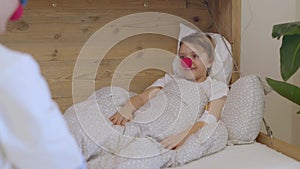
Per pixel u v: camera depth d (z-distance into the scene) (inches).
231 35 73.1
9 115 21.7
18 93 21.5
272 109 81.3
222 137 60.0
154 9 76.1
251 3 79.1
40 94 22.5
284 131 83.1
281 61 56.7
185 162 54.5
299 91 56.8
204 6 78.8
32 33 68.6
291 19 80.7
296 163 53.5
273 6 80.4
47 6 68.7
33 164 22.7
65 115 60.9
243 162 53.8
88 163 53.0
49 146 22.4
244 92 63.8
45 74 70.6
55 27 70.0
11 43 67.7
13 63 21.7
